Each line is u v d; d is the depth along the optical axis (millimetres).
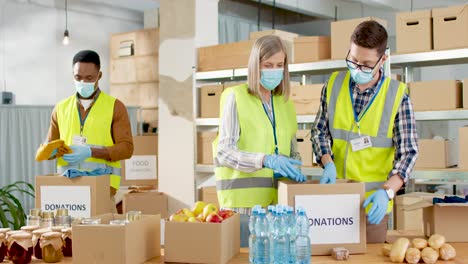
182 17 5836
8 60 7418
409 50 4375
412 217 3967
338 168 2537
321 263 2008
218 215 2074
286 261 1927
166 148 5922
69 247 2266
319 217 2139
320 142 2537
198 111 5715
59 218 2402
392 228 4020
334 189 2143
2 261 2170
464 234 2320
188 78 5777
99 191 2617
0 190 4820
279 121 2561
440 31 4254
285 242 1928
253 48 2471
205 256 2039
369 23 2311
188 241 2055
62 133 3361
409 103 2416
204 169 5613
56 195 2621
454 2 8680
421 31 4324
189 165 5762
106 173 2895
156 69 7629
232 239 2168
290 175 2289
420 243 2055
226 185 2578
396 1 8930
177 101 5852
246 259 2139
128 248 2025
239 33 9703
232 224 2168
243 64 5340
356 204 2150
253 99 2506
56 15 7969
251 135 2484
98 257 2023
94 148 3188
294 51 4984
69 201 2607
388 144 2438
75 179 2604
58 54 8008
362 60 2293
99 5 8492
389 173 2398
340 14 9703
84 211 2594
